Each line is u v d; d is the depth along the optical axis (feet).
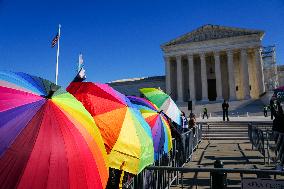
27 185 10.02
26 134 10.97
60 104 13.16
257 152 55.72
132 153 17.33
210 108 210.59
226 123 112.06
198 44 249.75
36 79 14.74
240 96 259.80
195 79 265.95
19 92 12.58
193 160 48.88
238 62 263.08
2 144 10.43
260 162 46.11
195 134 62.69
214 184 18.44
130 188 19.79
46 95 13.47
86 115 14.16
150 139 19.69
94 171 12.32
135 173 17.17
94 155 12.69
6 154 10.23
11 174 9.98
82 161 11.90
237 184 31.86
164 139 26.48
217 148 62.64
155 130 25.86
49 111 12.29
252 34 234.38
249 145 66.03
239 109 199.41
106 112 18.31
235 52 249.96
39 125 11.46
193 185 32.40
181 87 252.01
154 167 19.33
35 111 11.94
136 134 18.26
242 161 47.21
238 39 238.68
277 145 40.29
